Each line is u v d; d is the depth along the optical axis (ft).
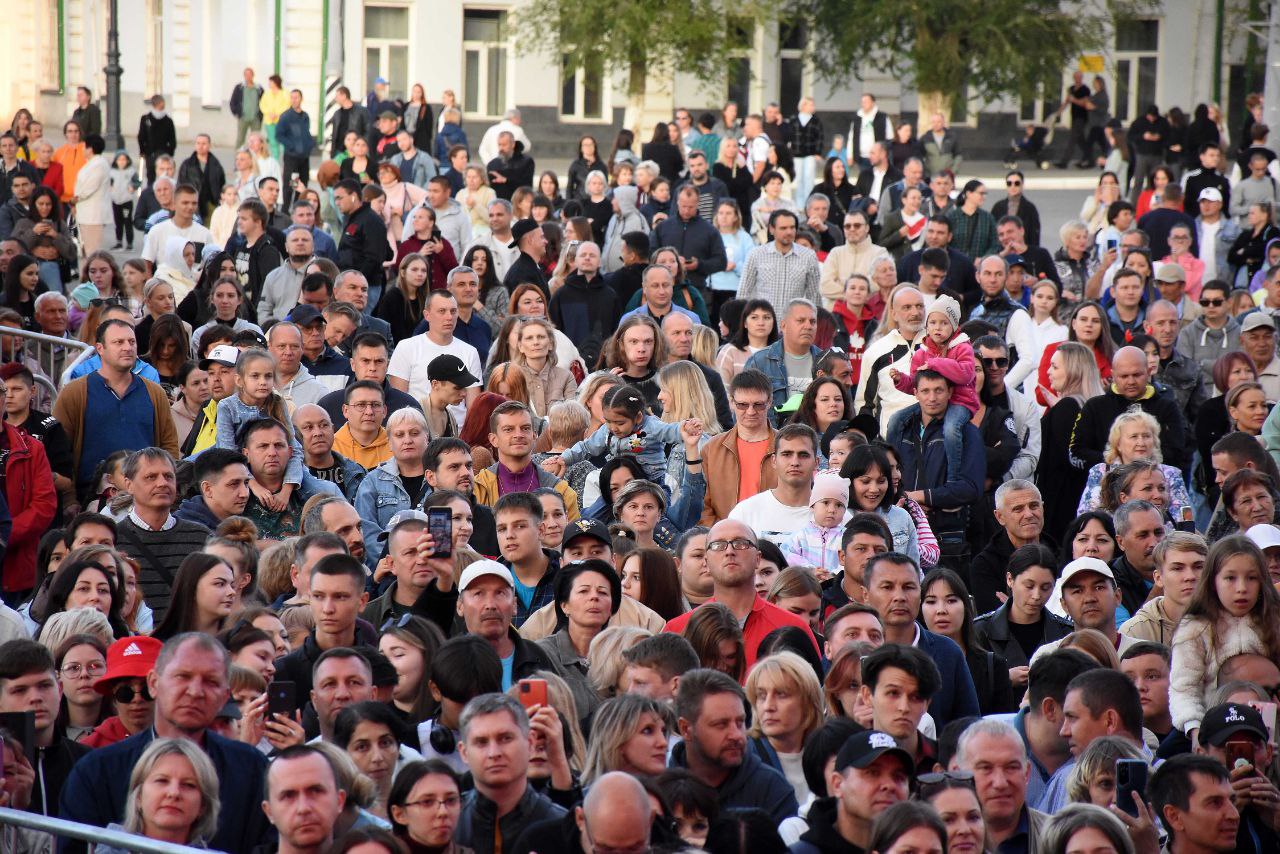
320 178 208.74
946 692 69.51
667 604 76.13
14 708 57.98
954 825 50.67
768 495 88.74
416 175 232.53
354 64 374.63
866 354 117.70
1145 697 68.03
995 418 106.11
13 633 70.49
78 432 100.94
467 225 170.40
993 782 54.49
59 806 56.90
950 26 342.44
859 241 160.86
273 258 151.23
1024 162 384.27
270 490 90.17
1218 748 58.85
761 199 210.59
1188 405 128.26
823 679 68.23
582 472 98.07
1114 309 148.15
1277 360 122.62
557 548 83.15
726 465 97.45
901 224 181.98
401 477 92.89
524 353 115.55
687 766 57.16
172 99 393.09
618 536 82.17
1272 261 168.35
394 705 63.87
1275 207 202.80
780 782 56.80
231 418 97.14
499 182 233.55
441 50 380.78
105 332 101.86
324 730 59.41
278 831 53.42
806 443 87.25
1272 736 61.77
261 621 67.31
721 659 66.59
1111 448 99.86
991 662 73.61
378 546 90.33
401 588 73.00
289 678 66.03
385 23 379.14
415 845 50.60
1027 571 76.13
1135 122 297.53
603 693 65.26
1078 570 75.10
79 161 230.68
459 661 60.49
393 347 132.36
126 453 91.91
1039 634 76.95
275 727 58.13
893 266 146.41
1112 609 75.51
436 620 71.67
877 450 87.51
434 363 104.53
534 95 382.83
